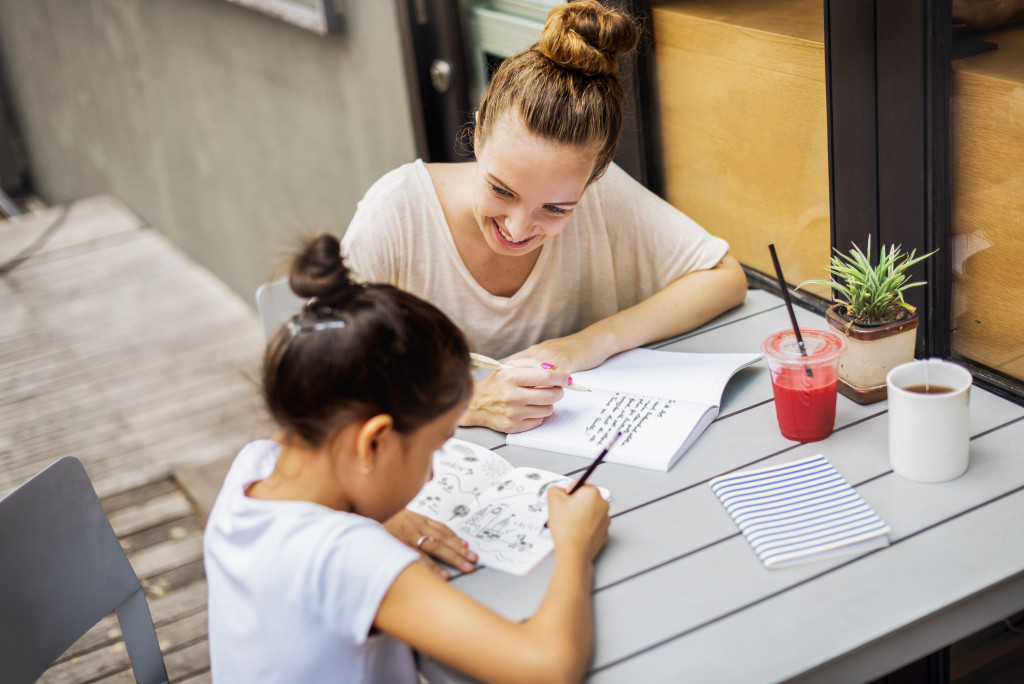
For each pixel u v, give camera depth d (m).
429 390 1.00
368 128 2.94
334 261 1.00
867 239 1.56
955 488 1.17
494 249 1.53
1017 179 1.33
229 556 1.04
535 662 0.93
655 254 1.73
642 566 1.10
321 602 0.97
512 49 2.38
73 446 3.19
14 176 7.67
